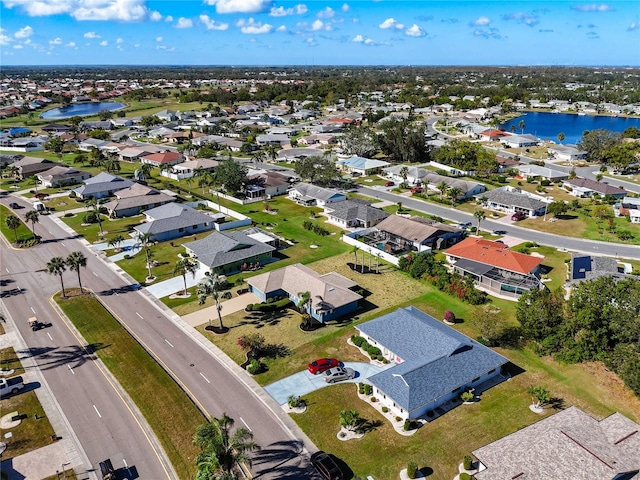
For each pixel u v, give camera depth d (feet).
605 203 400.26
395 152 586.86
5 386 173.68
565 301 209.97
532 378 182.19
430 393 162.09
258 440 151.43
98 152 593.01
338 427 156.97
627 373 168.66
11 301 245.04
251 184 446.60
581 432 137.49
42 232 346.54
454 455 144.97
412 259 278.26
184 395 172.45
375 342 197.57
